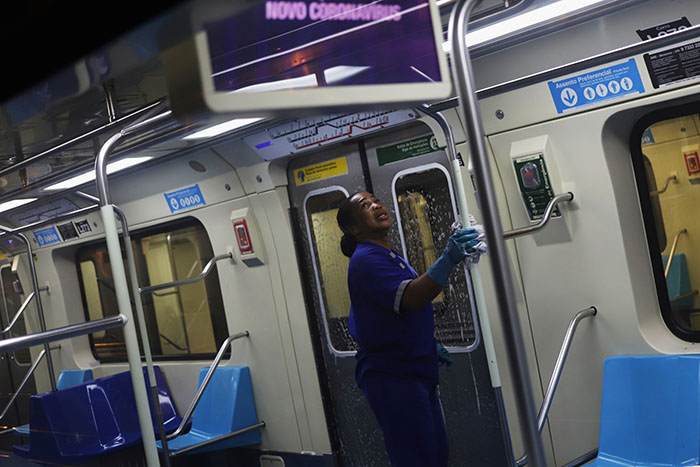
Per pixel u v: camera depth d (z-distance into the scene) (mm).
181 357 6484
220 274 6113
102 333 6418
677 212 3826
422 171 4695
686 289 3859
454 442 4832
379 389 3846
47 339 2824
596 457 3879
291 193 5535
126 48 1277
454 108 4207
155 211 6305
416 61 1591
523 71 3838
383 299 3660
